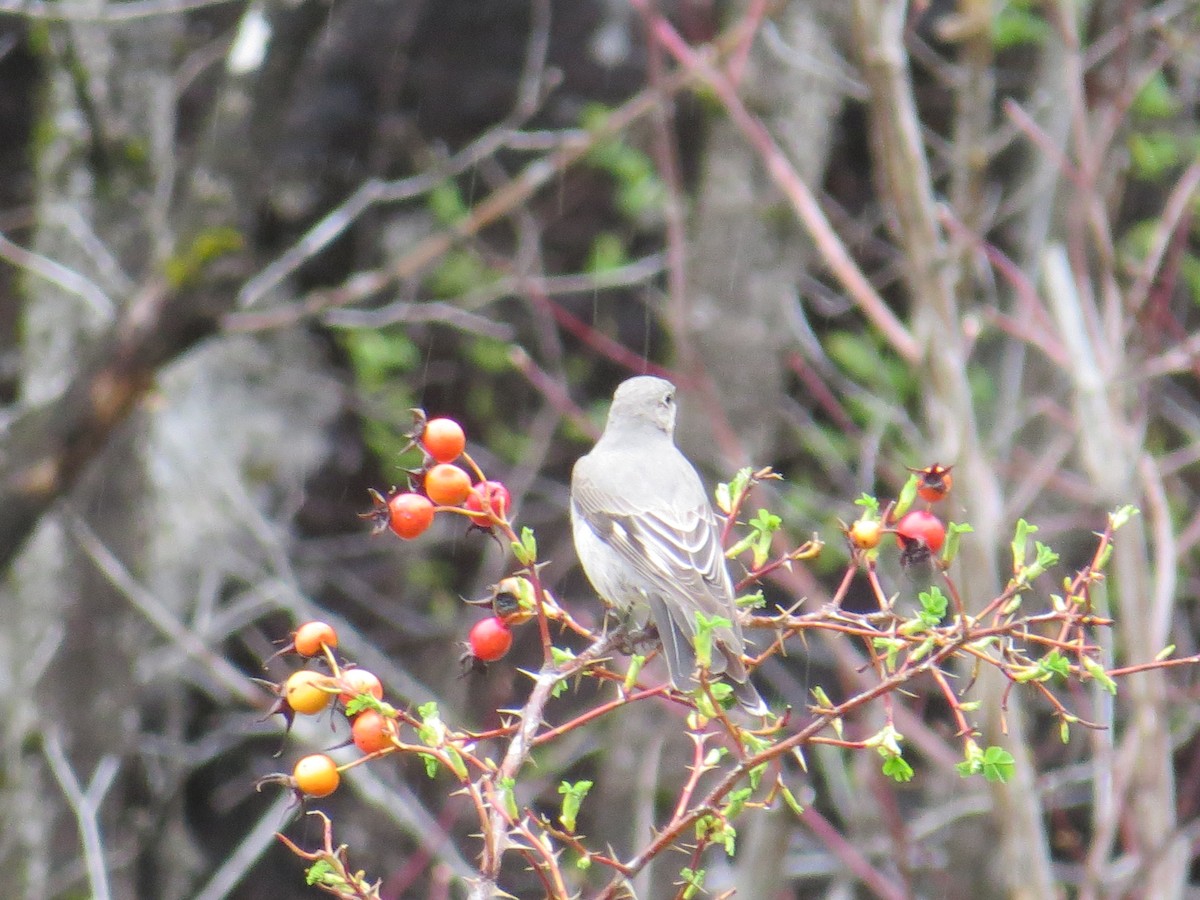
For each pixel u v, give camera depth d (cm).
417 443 552
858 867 1060
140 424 1305
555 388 1353
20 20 1569
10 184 1628
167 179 1108
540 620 518
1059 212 1244
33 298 1280
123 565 1300
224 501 1509
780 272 1331
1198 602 1483
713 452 1302
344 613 1609
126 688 1314
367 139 1650
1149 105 1267
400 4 1639
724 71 1298
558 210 1636
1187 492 1523
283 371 1591
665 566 690
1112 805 888
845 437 1480
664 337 1659
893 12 884
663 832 464
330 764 477
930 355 876
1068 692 1301
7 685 1338
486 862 456
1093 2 1302
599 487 746
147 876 1477
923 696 1305
